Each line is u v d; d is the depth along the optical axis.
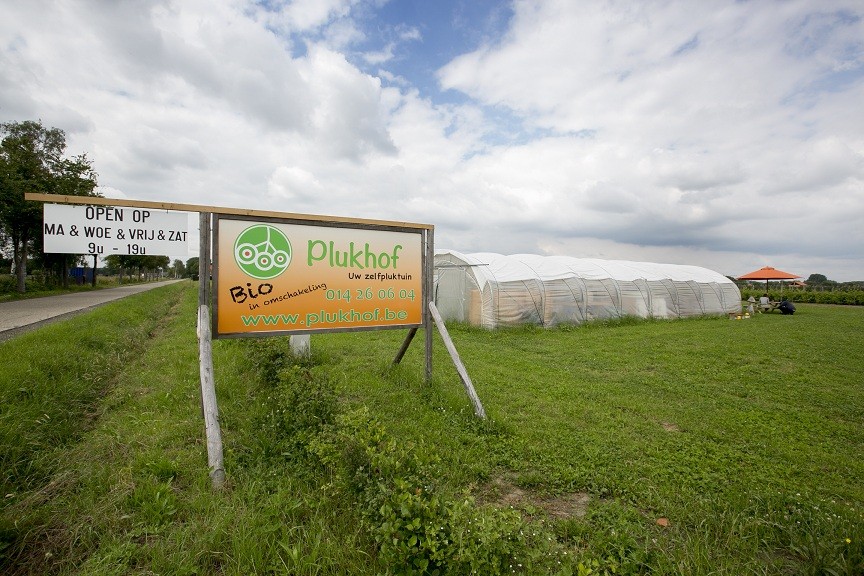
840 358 11.46
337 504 3.53
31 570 2.81
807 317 24.86
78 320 12.81
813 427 6.22
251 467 4.25
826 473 4.79
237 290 5.57
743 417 6.61
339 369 8.76
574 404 7.00
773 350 12.55
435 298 20.23
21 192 28.31
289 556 2.87
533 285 17.72
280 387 5.96
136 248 5.02
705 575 2.87
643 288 21.98
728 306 26.70
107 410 6.14
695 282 25.19
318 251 6.19
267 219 5.76
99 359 8.88
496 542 2.70
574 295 18.88
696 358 11.30
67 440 4.99
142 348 11.55
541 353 11.82
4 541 2.99
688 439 5.64
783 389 8.34
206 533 3.05
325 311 6.26
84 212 4.82
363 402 6.57
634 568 2.98
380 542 2.85
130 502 3.53
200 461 4.34
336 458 3.80
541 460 4.82
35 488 3.87
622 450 5.17
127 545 2.95
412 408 6.36
